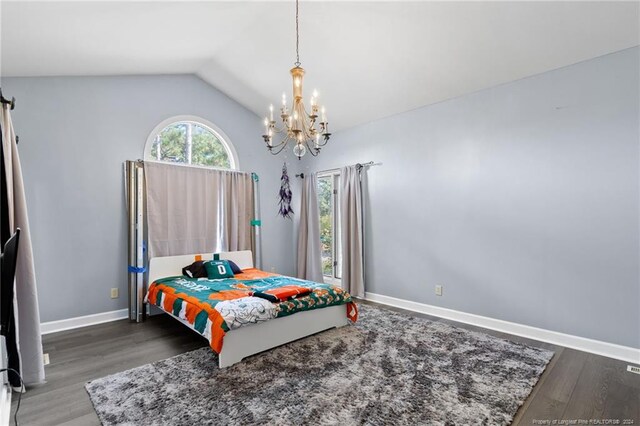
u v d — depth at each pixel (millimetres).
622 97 2654
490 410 1926
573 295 2896
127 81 3953
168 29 3057
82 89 3623
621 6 2324
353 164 4887
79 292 3559
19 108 3252
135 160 3977
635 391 2152
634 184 2604
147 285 3904
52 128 3430
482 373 2369
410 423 1813
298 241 5656
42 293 3338
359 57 3469
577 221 2873
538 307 3096
